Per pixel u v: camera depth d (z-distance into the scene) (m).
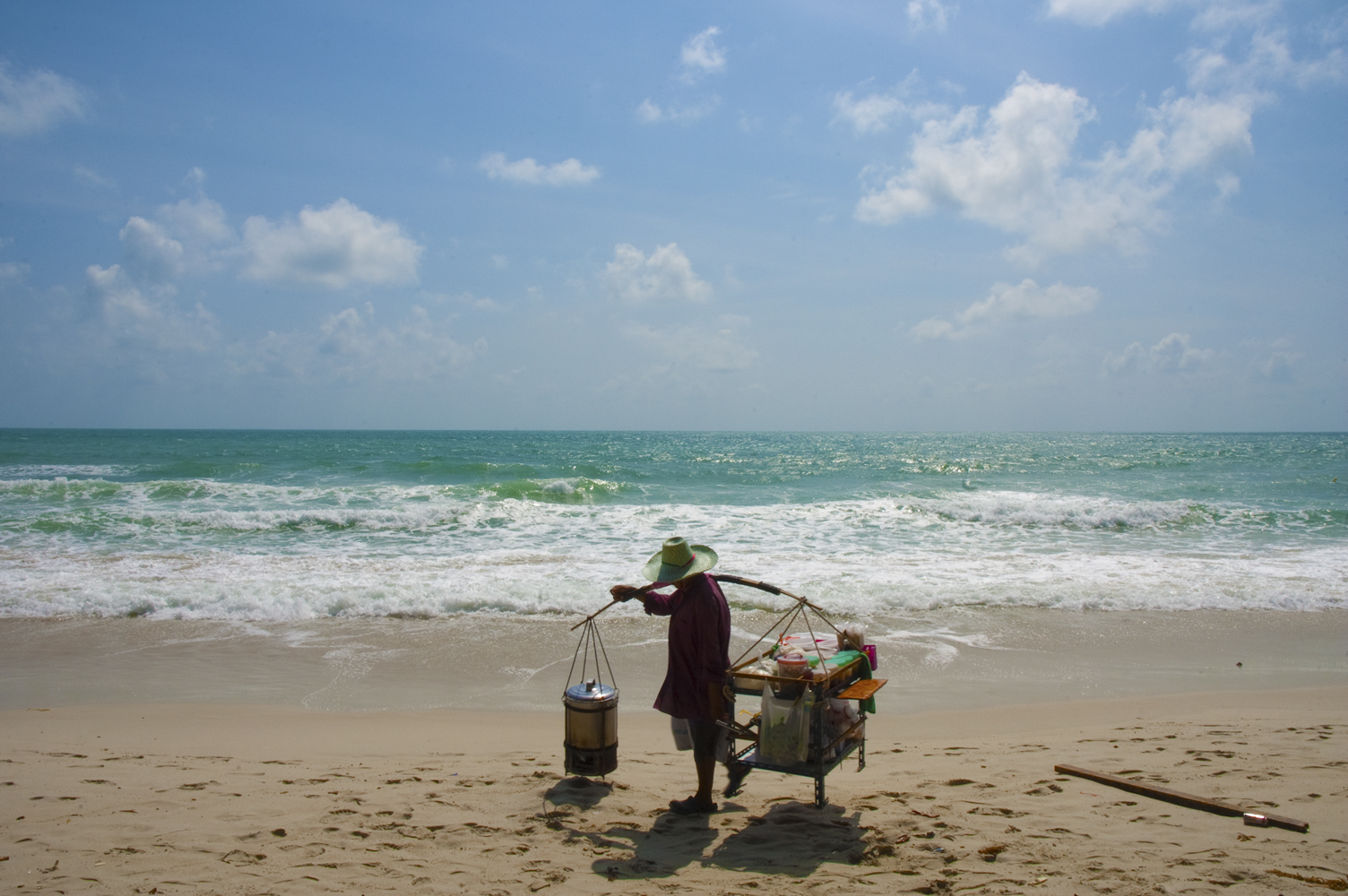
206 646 8.66
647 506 18.88
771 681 4.00
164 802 4.29
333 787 4.59
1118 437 137.38
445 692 7.31
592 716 4.50
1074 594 10.78
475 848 3.67
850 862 3.48
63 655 8.31
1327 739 5.52
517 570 12.21
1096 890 3.14
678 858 3.56
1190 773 4.71
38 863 3.46
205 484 21.03
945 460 47.47
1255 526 17.27
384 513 16.94
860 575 11.89
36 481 20.58
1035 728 6.20
